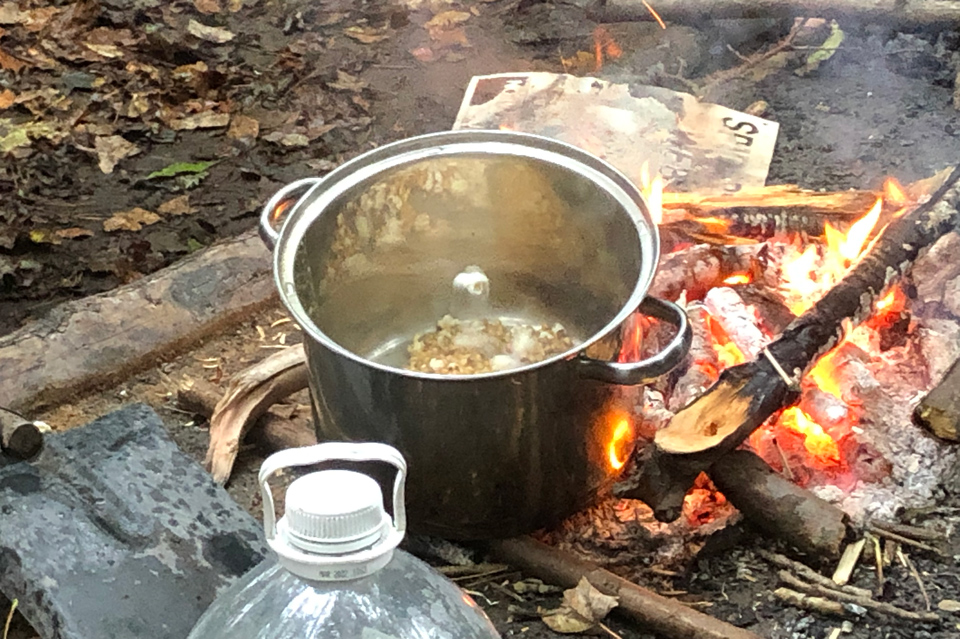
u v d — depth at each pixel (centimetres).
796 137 225
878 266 172
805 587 156
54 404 178
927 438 167
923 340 176
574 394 150
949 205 180
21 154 240
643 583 157
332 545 124
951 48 253
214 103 262
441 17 295
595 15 266
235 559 149
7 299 204
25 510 152
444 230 170
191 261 192
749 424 159
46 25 294
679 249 185
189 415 178
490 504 153
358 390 150
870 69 250
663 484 159
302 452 127
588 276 168
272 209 165
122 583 147
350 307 170
